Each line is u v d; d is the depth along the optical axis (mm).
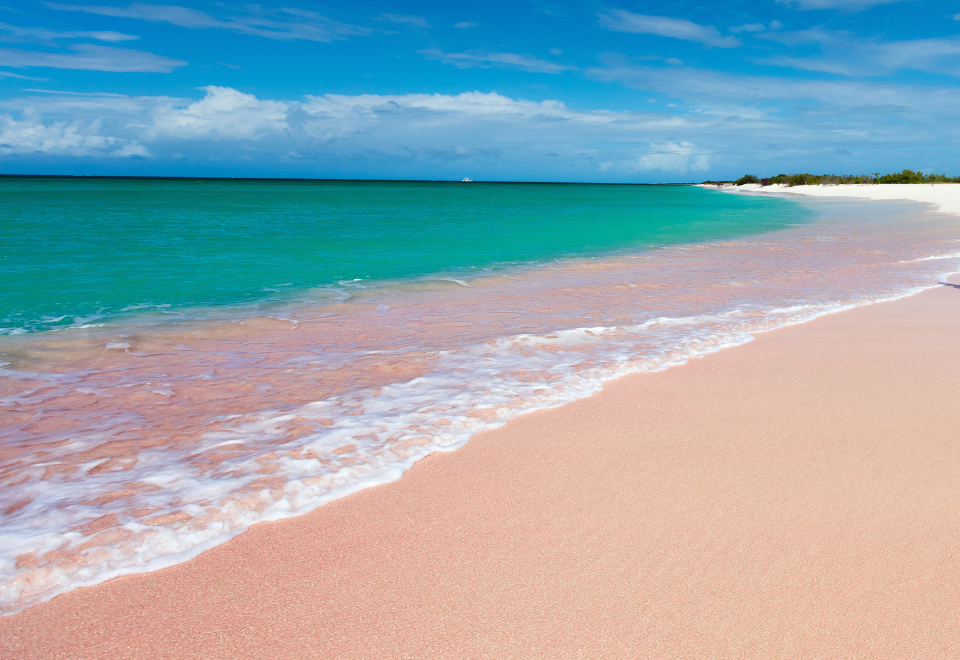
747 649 2244
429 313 8742
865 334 7270
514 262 14953
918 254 15945
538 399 5008
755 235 22594
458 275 12711
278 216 33156
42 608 2463
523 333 7418
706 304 9375
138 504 3277
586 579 2662
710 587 2600
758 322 7977
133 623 2381
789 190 86562
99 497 3354
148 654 2213
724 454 3959
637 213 39594
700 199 72812
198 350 6645
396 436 4238
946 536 2971
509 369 5848
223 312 8773
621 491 3477
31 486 3475
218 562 2795
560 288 10977
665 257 15938
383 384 5422
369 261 14984
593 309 9016
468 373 5727
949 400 4918
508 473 3719
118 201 49062
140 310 8875
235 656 2207
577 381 5469
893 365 5930
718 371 5781
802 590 2570
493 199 71688
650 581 2645
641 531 3051
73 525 3051
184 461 3836
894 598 2512
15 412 4715
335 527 3104
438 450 4051
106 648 2242
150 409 4801
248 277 12266
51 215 31781
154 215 32750
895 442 4105
